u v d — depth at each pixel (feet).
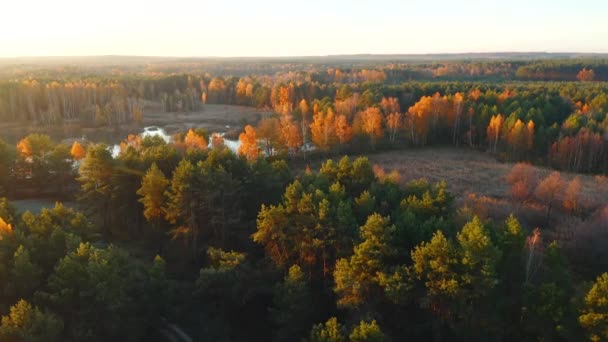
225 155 172.76
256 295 129.70
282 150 283.38
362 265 111.86
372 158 291.99
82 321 99.71
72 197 208.33
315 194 136.15
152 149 188.85
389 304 115.75
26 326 88.69
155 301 112.68
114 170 168.45
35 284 104.42
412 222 124.47
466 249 103.40
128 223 175.11
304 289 114.52
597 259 146.82
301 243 127.34
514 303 106.01
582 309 95.61
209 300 125.29
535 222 177.47
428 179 242.78
